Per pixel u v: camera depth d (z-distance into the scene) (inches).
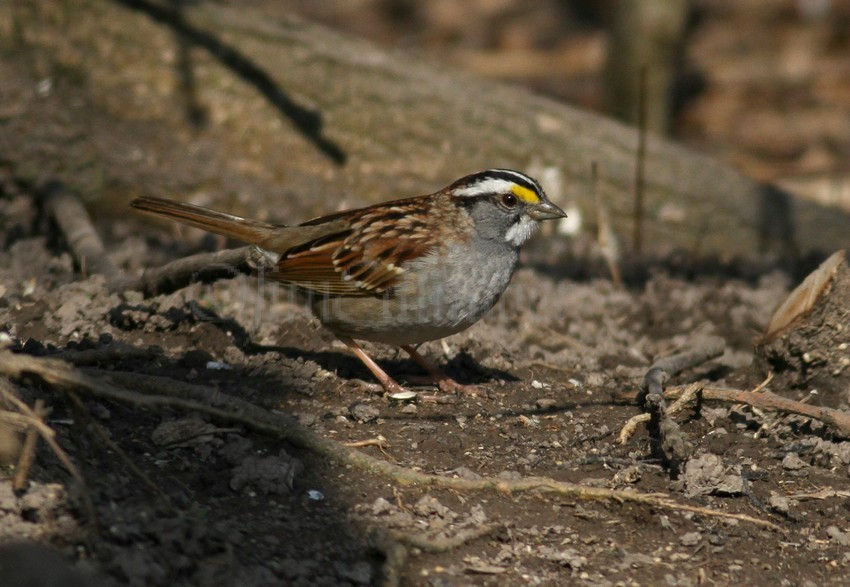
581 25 1148.5
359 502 288.8
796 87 1024.9
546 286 500.7
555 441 339.6
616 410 366.0
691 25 1148.5
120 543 239.0
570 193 613.6
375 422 343.9
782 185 805.2
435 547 271.3
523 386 389.7
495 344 423.5
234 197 568.7
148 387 315.9
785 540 293.0
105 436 264.8
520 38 1119.0
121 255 478.0
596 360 422.9
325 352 403.5
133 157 553.0
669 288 518.9
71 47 561.3
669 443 317.4
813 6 1153.4
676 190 623.8
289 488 288.4
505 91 634.2
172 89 579.2
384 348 417.1
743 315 481.7
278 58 593.3
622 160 620.1
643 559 279.4
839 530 298.2
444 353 410.9
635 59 796.0
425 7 1183.6
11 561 211.3
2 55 542.0
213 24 590.2
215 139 582.2
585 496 301.4
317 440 306.8
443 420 351.6
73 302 383.2
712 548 287.0
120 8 574.9
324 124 594.2
